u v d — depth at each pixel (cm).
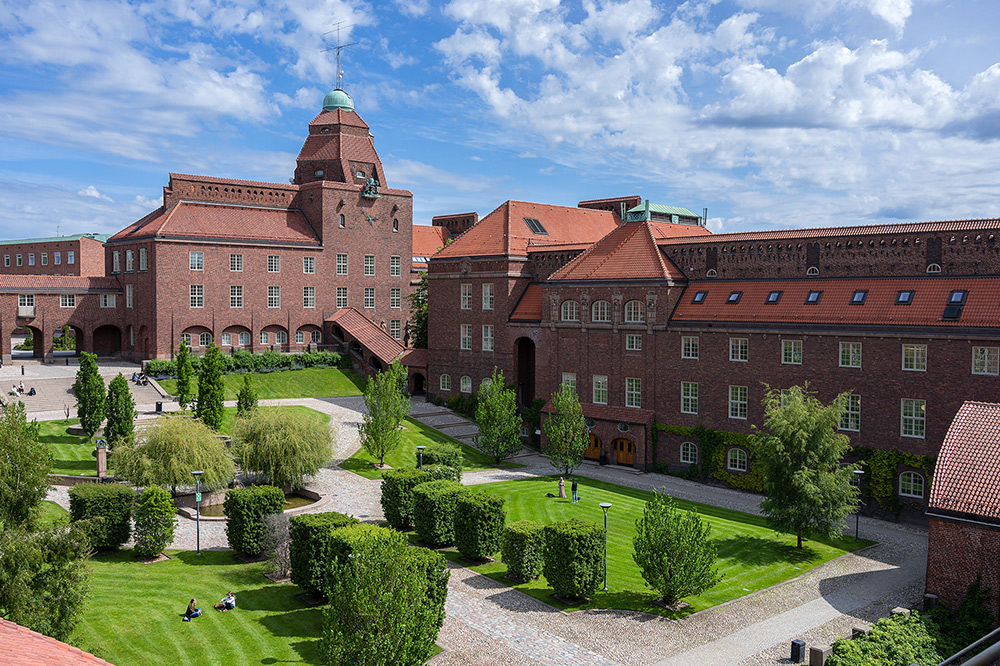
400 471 4481
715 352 5778
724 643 2983
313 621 3083
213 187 8962
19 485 2598
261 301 8869
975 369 4609
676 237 6406
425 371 8325
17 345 11512
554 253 7312
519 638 3002
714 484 5769
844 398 4206
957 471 3378
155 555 3831
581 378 6688
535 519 4569
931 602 3262
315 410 7306
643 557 3328
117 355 9069
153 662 2667
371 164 10125
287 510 4600
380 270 9900
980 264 4812
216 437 4791
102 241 13388
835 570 3878
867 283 5247
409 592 2519
